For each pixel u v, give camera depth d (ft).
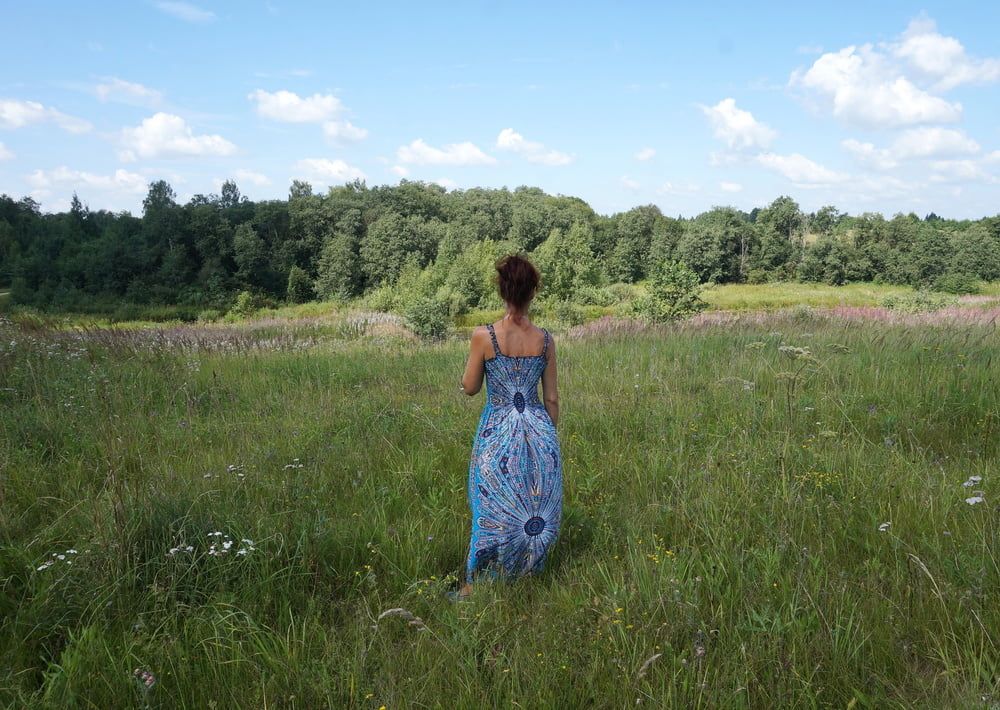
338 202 339.16
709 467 14.84
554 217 354.54
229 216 326.44
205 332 59.72
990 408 18.53
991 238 229.25
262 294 298.97
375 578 10.81
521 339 11.27
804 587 9.34
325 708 7.77
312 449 17.43
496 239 363.56
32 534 12.10
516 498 10.80
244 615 9.41
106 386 23.88
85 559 10.37
